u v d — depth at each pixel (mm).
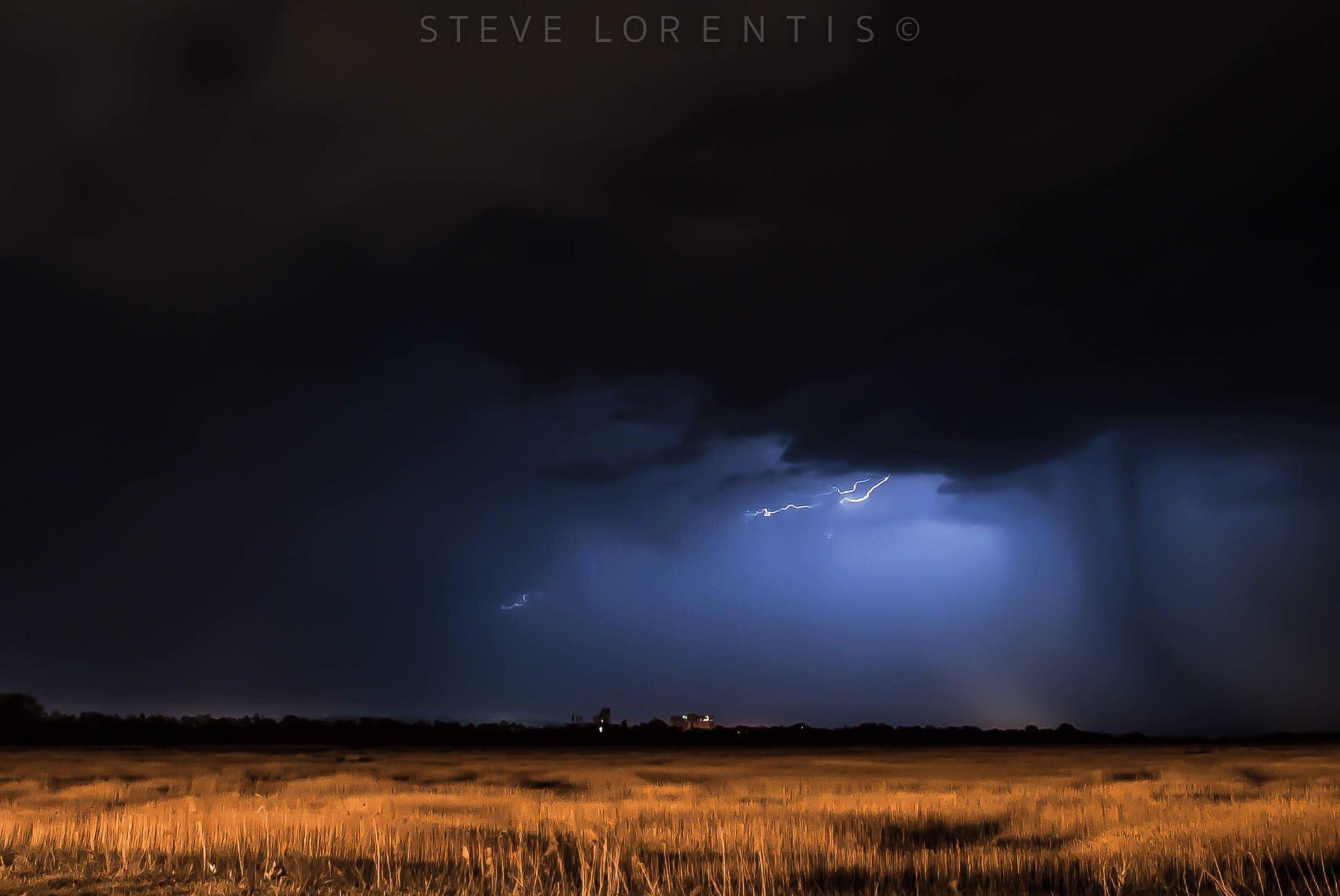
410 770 61625
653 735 171250
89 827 21344
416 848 20578
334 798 34250
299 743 138750
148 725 143750
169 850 18984
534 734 162000
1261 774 54125
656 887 15891
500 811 30062
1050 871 18797
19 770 59562
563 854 20688
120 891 14961
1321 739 166375
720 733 176875
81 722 141625
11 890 15008
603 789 43406
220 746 126875
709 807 30641
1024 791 38750
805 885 17391
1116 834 21516
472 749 121250
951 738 176750
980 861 19234
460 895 15594
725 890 16172
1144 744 148875
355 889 15641
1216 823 23156
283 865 17969
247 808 28438
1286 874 18188
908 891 17188
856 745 150500
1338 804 29906
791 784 44812
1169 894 16797
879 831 24672
